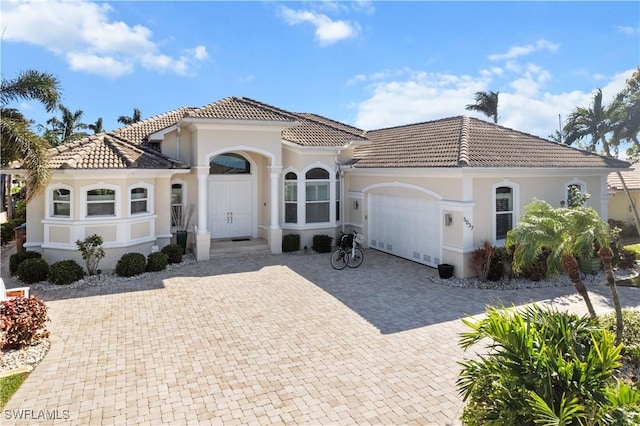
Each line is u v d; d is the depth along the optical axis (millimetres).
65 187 15297
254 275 15789
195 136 18219
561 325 6508
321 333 10148
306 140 20438
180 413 6715
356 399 7141
